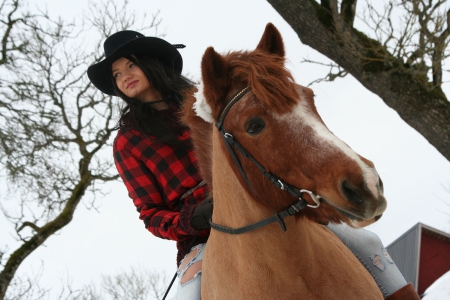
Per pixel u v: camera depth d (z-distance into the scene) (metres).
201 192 2.73
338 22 6.25
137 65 2.94
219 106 1.95
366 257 2.38
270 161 1.80
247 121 1.81
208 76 1.92
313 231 2.09
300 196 1.78
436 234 17.69
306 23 6.39
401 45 6.05
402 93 6.36
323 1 6.34
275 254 1.94
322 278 1.97
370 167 1.61
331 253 2.07
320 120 1.79
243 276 2.01
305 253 1.94
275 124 1.77
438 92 6.37
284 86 1.77
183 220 2.40
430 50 6.05
